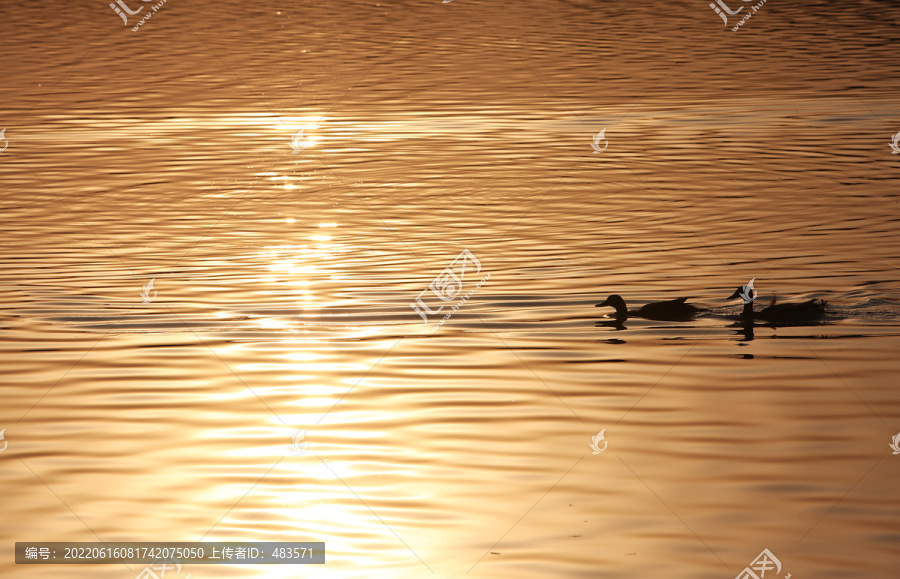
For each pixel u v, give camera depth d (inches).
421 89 3275.1
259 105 3105.3
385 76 3444.9
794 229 1903.3
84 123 2903.5
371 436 1123.9
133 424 1157.1
